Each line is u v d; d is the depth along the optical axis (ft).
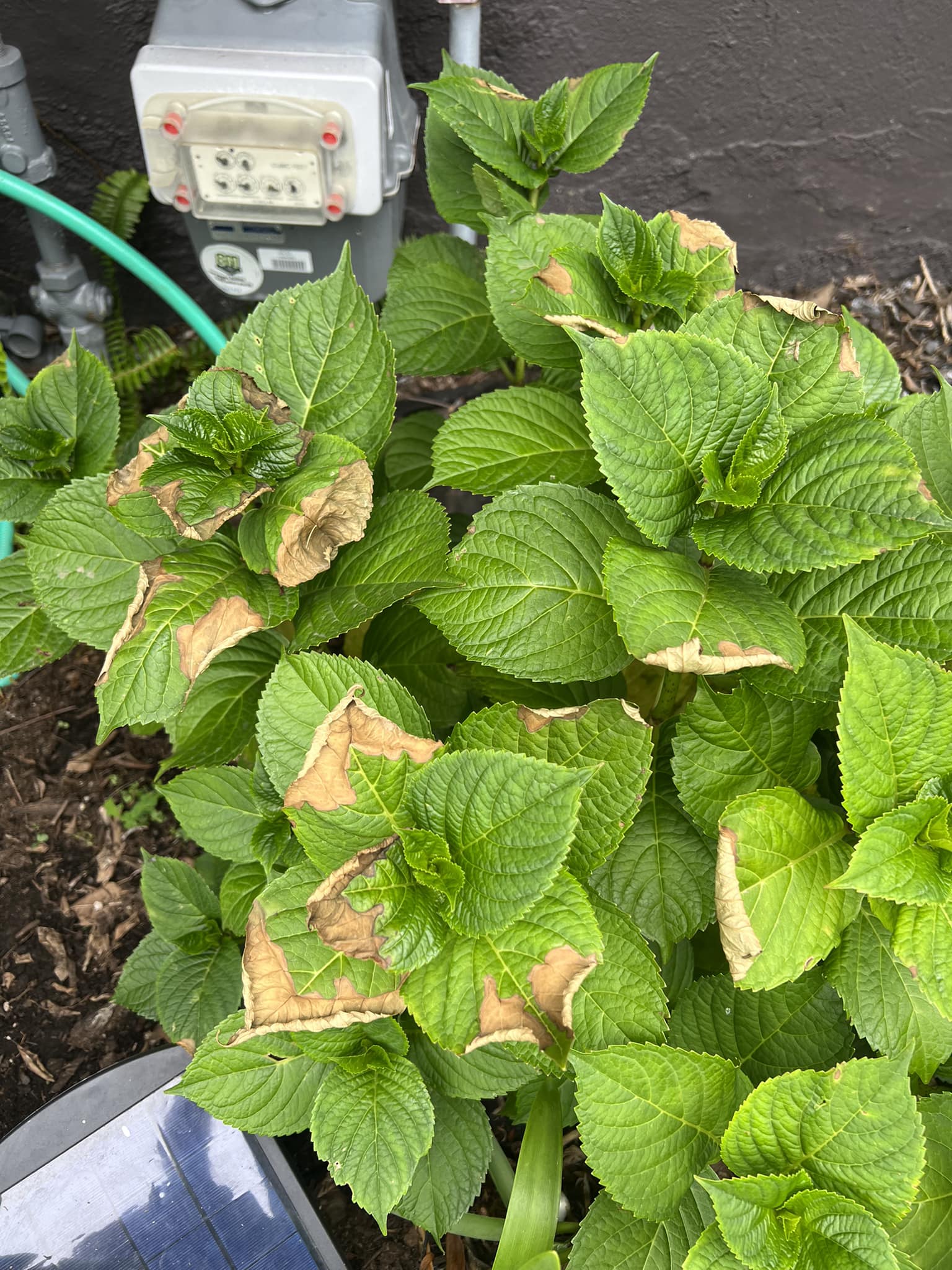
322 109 2.43
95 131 3.14
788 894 1.49
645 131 3.28
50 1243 2.00
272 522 1.57
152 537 1.65
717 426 1.53
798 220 3.54
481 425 1.83
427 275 2.30
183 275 3.53
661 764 1.86
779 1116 1.43
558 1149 1.74
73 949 2.78
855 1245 1.37
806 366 1.62
